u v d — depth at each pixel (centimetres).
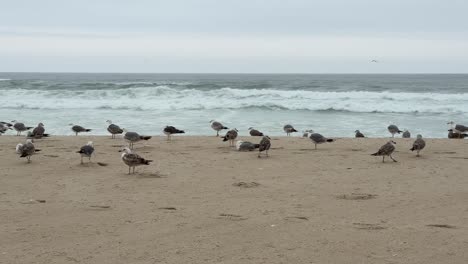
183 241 916
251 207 1171
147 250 866
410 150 2073
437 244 903
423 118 3762
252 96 4859
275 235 955
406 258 832
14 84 6138
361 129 3166
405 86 8350
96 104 4266
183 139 2392
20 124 2603
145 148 2091
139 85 6275
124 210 1137
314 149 2088
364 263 809
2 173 1558
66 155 1897
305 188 1382
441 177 1538
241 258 829
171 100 4516
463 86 8488
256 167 1684
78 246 883
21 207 1157
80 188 1365
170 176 1533
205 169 1645
